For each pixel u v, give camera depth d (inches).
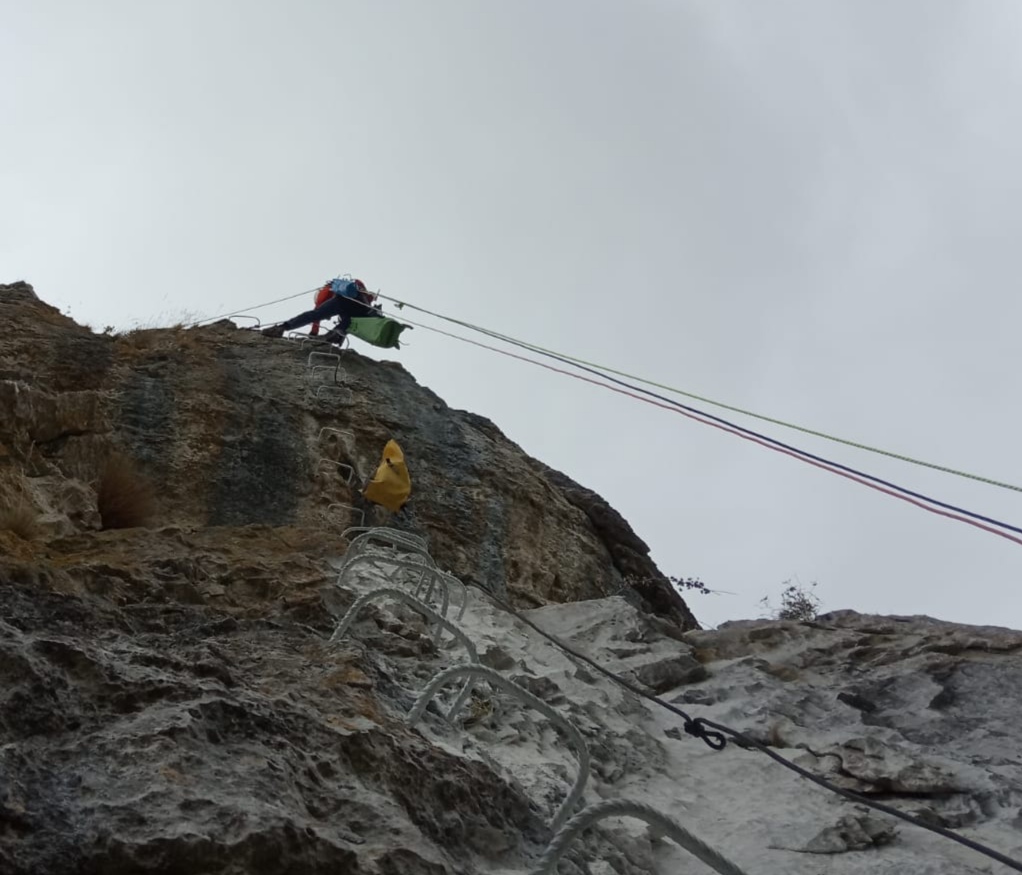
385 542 536.1
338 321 795.4
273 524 574.9
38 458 476.1
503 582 655.8
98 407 551.2
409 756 179.5
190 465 581.9
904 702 352.5
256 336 769.6
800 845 242.5
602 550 798.5
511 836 178.7
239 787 139.9
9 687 148.1
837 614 472.1
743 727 327.6
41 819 120.5
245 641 232.1
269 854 125.8
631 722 322.7
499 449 765.3
